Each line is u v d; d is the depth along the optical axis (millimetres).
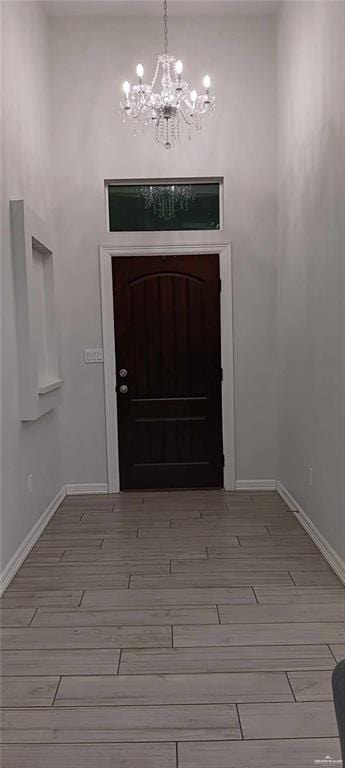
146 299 4668
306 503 3834
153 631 2549
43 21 4258
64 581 3080
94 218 4562
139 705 2055
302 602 2789
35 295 3988
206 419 4770
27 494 3523
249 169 4547
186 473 4805
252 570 3174
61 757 1821
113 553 3459
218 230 4594
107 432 4723
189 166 4527
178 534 3768
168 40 4453
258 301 4652
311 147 3520
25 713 2025
